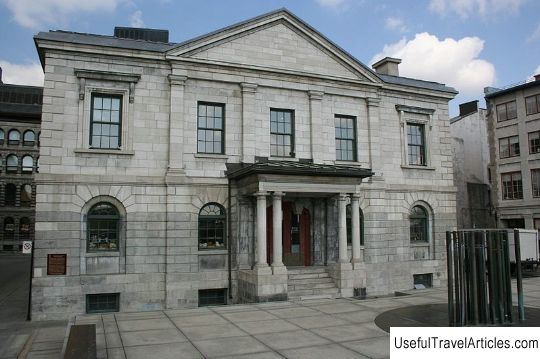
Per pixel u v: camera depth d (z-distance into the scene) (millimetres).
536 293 18531
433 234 24375
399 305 16234
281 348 10891
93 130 18453
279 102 21250
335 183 19578
